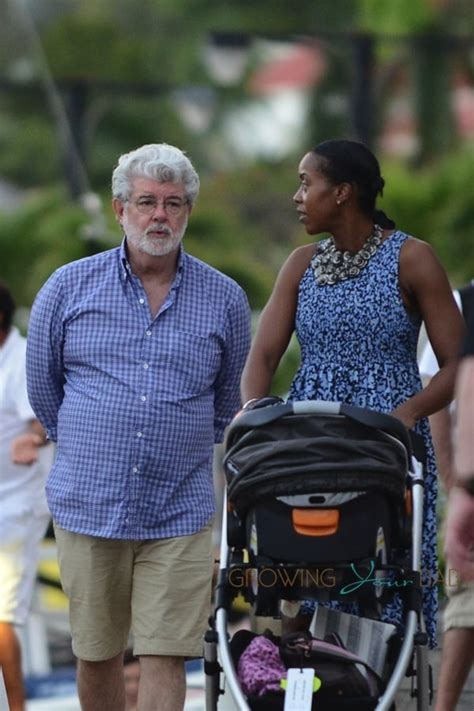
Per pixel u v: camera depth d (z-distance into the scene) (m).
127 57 125.75
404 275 18.25
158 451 18.47
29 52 115.00
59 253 64.62
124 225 18.61
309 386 18.44
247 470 16.22
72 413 18.64
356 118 50.53
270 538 16.30
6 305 24.50
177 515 18.61
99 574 18.78
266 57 125.00
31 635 29.06
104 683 19.38
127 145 112.69
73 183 65.38
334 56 111.31
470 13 104.88
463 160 58.56
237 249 72.06
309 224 18.53
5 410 24.41
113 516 18.47
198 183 18.70
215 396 19.36
